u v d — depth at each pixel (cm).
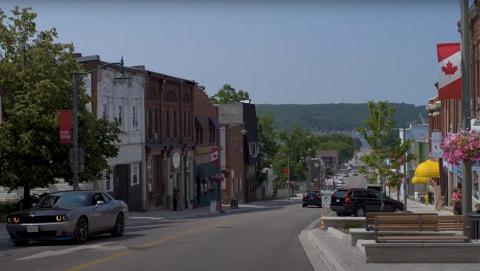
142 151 4712
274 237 2264
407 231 1487
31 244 2034
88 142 3128
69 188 3866
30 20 3050
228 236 2305
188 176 5825
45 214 1936
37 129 2936
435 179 5491
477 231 1512
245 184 8144
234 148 7619
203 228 2780
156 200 5019
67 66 3064
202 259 1582
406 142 3581
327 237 2131
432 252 1398
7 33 3016
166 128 5244
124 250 1786
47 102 2933
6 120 2895
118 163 4291
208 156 6412
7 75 2944
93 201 2136
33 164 2980
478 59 3412
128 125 4491
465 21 1579
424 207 4994
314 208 5784
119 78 3077
